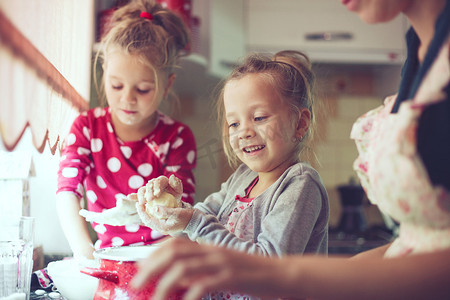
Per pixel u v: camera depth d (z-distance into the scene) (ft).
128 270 2.20
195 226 2.60
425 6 1.85
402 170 1.77
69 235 3.56
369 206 10.27
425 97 1.76
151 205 2.56
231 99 2.93
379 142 1.96
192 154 4.48
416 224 1.85
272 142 2.85
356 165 2.24
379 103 10.61
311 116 3.27
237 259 1.43
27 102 2.21
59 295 2.93
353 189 9.38
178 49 4.46
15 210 3.43
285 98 2.92
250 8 8.92
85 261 2.86
